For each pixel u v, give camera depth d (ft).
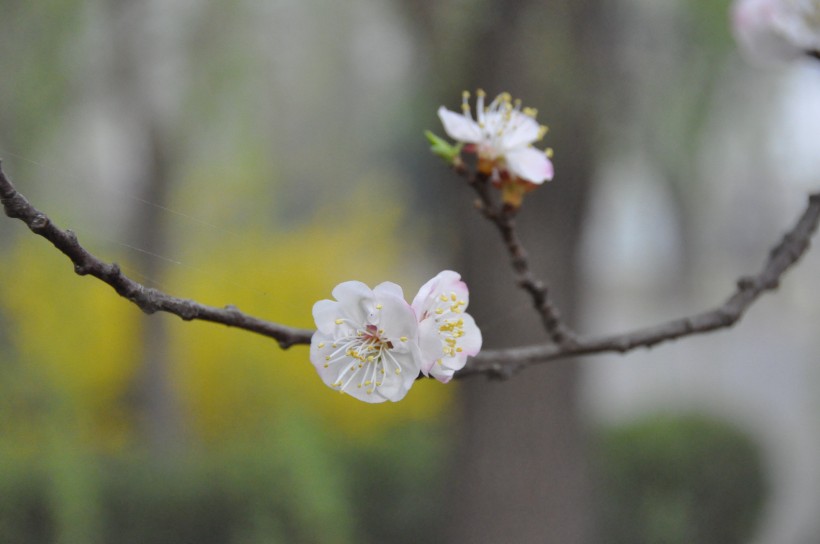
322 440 25.45
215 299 34.50
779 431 46.47
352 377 6.51
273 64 31.86
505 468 23.07
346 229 41.96
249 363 33.27
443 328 6.73
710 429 31.89
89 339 30.09
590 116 20.21
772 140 25.66
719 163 25.76
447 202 24.45
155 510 23.66
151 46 29.27
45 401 23.43
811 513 35.47
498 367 8.36
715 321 9.12
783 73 21.38
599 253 51.52
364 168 45.93
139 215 31.14
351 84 35.65
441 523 25.68
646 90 20.39
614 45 20.15
